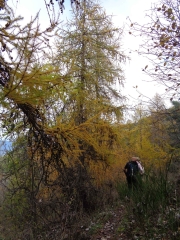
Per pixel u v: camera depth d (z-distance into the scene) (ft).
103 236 16.79
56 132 15.26
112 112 28.32
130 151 38.91
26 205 18.81
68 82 12.95
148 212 15.85
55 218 17.63
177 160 31.83
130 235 15.08
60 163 17.85
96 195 25.77
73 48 28.66
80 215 20.59
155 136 41.04
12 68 9.78
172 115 20.52
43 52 10.44
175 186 16.70
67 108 25.54
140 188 17.75
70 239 16.05
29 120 14.38
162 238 13.03
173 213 13.60
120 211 21.39
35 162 17.88
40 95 10.78
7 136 15.70
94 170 27.27
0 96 9.84
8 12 9.60
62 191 18.21
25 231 16.47
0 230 19.39
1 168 20.63
